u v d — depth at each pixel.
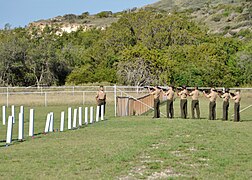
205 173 12.05
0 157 14.33
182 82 68.44
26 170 12.29
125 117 31.27
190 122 26.28
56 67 80.75
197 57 74.94
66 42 112.81
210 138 19.00
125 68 67.88
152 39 87.75
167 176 11.73
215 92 29.47
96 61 86.00
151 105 40.84
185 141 17.98
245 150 15.80
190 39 88.38
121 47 87.75
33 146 16.78
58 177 11.41
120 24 92.50
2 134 21.94
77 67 83.69
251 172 12.20
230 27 137.88
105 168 12.58
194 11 177.88
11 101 46.09
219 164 13.30
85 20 170.75
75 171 12.16
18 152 15.30
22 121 18.58
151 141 17.80
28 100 46.50
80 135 20.27
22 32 114.94
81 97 48.78
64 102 46.00
